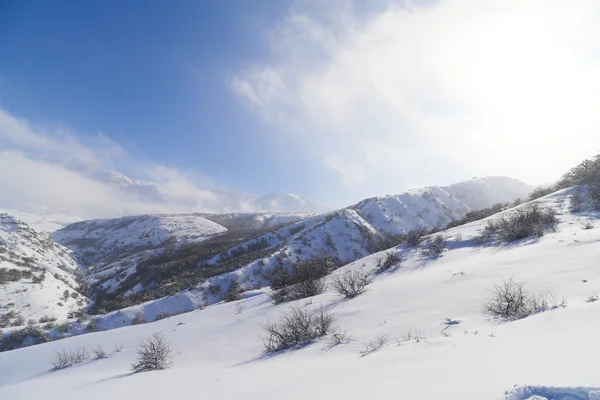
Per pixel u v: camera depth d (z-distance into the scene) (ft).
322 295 46.96
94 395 20.94
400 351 16.22
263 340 30.09
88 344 52.95
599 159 67.72
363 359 16.61
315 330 28.50
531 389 6.35
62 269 318.65
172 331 50.39
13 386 32.12
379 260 62.85
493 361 10.02
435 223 271.49
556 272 24.68
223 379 19.03
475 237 56.95
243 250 258.98
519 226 48.06
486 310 21.81
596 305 15.30
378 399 8.70
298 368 18.31
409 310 26.91
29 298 183.62
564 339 10.86
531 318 16.55
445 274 35.96
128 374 29.37
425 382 9.29
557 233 41.27
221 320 51.08
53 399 22.58
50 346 58.13
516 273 27.55
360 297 36.22
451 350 13.66
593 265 23.84
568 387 6.02
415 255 59.26
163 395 17.10
